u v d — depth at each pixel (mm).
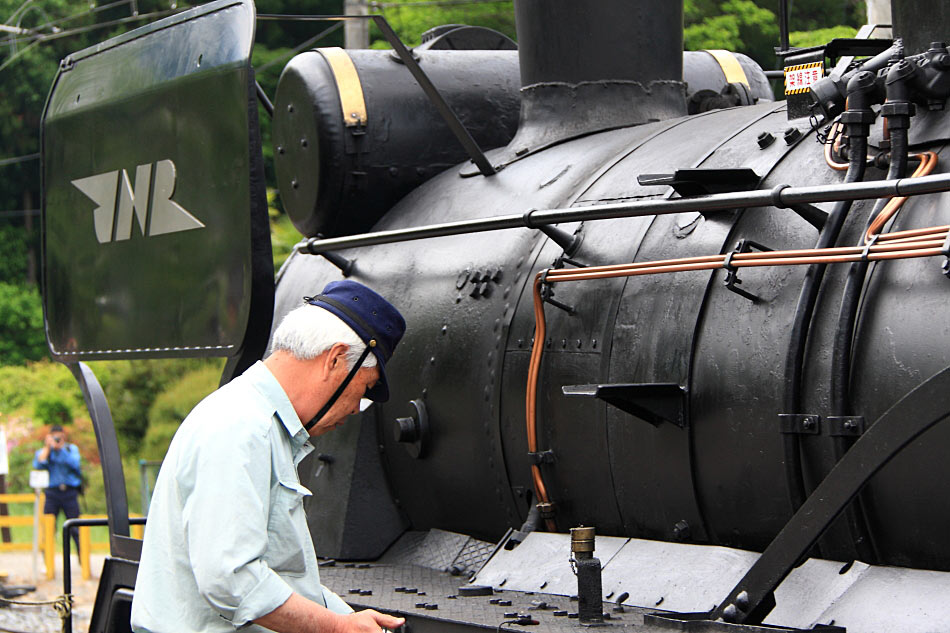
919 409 2666
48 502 14305
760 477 3324
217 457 2660
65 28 28531
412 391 4668
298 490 2793
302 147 5398
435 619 3504
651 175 3627
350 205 5336
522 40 5188
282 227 19625
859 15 14867
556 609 3502
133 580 4938
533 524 4102
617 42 5016
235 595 2588
